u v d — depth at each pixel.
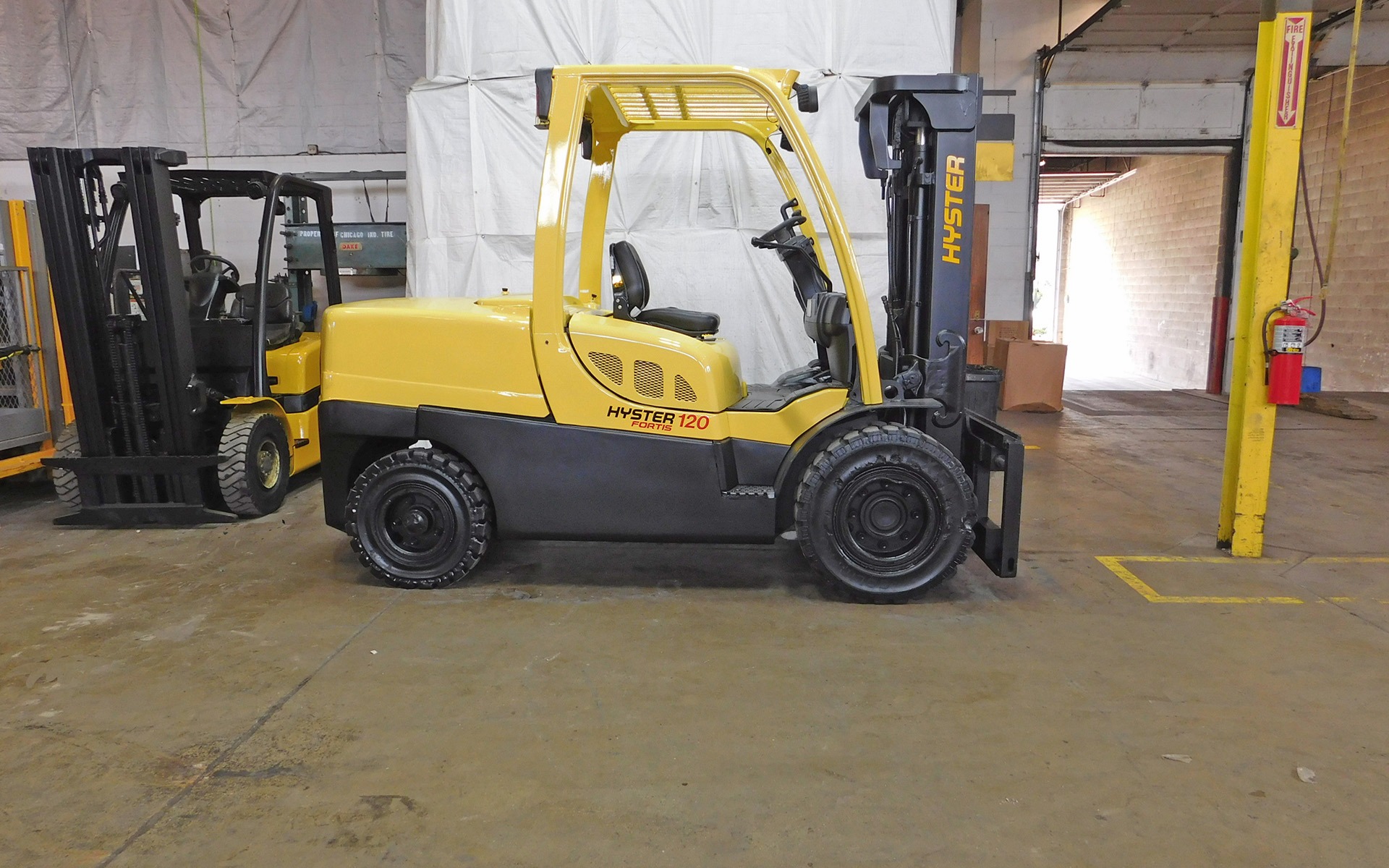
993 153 5.93
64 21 7.76
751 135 4.03
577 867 1.83
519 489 3.46
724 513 3.42
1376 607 3.38
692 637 3.07
